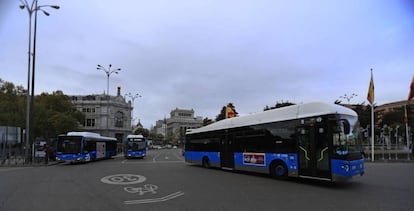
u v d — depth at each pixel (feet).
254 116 60.29
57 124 171.12
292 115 51.34
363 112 215.72
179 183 47.50
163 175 58.85
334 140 43.75
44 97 197.16
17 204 31.68
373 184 46.83
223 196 36.45
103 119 304.50
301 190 41.22
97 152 112.78
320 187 43.88
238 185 45.65
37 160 99.71
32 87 103.35
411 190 41.06
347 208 30.12
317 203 32.53
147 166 82.58
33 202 32.68
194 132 82.28
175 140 495.00
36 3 100.83
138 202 32.76
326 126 45.09
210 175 59.11
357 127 46.70
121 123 321.52
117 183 47.32
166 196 36.29
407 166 84.28
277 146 53.21
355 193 38.78
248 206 30.96
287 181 50.37
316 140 46.29
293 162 49.70
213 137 72.84
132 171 67.21
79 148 96.27
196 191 39.99
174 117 530.68
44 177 55.67
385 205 31.42
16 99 184.75
